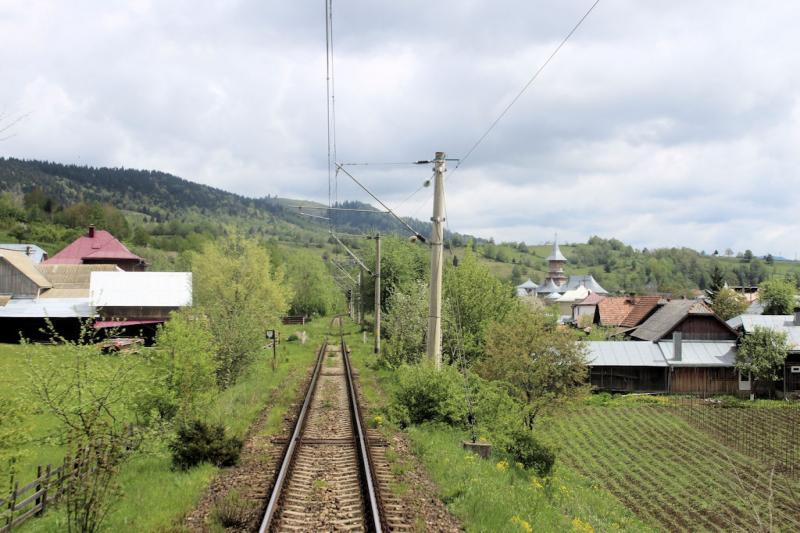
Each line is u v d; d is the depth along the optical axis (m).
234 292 42.25
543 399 25.16
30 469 15.56
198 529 9.66
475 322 34.09
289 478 11.96
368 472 12.07
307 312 91.62
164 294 54.38
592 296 92.25
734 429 33.94
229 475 12.82
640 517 20.66
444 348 31.25
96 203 157.25
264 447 15.17
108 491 9.80
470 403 18.23
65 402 12.97
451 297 33.81
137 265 90.25
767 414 38.00
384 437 16.06
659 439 31.75
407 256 62.53
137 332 52.69
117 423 15.14
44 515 10.88
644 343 47.38
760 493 23.75
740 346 46.03
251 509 10.30
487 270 36.94
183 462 13.62
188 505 10.86
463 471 13.22
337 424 17.98
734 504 22.34
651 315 59.28
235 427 17.22
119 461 10.80
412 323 31.61
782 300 68.88
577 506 16.33
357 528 9.60
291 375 30.94
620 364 45.41
